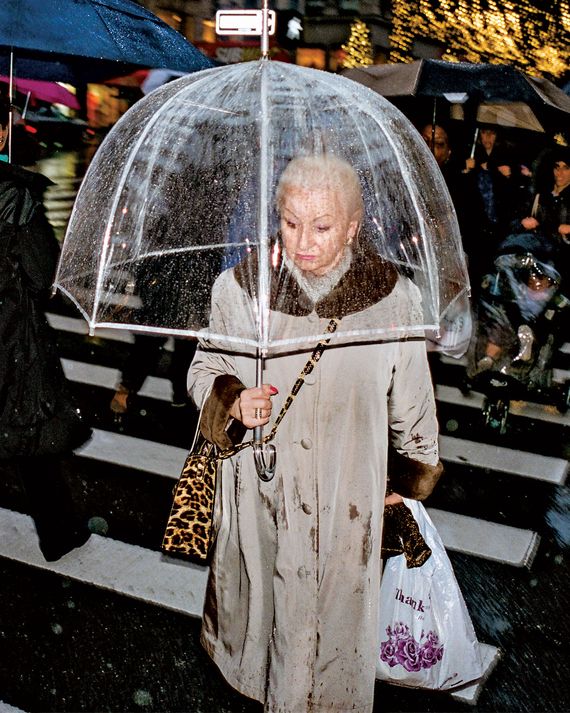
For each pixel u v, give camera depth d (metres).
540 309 6.20
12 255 3.79
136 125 2.78
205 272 2.59
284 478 2.71
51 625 3.89
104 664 3.64
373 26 24.39
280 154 2.52
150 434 6.37
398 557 3.10
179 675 3.60
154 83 9.29
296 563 2.72
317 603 2.75
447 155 8.03
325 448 2.70
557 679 3.65
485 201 7.59
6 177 3.74
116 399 6.56
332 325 2.54
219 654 2.98
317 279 2.55
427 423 2.80
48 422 3.97
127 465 5.77
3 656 3.66
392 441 2.87
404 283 2.60
